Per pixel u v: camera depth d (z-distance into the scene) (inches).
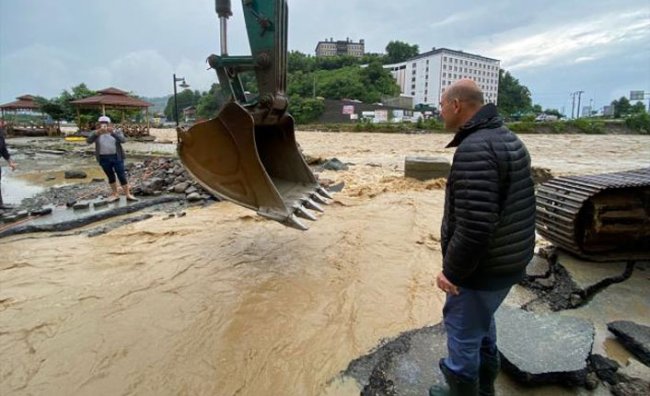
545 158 647.1
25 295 157.8
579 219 164.4
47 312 144.8
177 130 176.7
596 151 800.3
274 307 146.9
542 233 178.2
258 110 179.2
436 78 4079.7
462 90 78.4
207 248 207.3
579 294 142.3
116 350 122.6
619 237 162.4
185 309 146.0
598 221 156.7
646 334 114.7
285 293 157.8
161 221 256.7
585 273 154.2
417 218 262.1
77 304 150.3
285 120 201.8
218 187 179.5
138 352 121.6
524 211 75.6
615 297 141.7
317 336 128.8
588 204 161.2
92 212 268.8
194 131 174.2
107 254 200.2
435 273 176.2
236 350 122.0
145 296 156.0
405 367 112.0
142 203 293.6
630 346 113.4
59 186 415.8
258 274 175.3
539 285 151.9
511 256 75.6
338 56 4690.0
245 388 106.5
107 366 115.6
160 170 397.4
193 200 308.0
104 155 289.1
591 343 110.3
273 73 175.8
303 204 188.7
